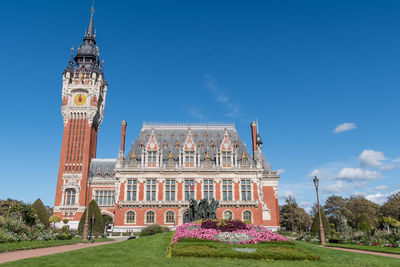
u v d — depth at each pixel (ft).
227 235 116.06
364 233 153.89
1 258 83.05
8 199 377.30
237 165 254.27
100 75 338.34
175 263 75.92
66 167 302.86
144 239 126.62
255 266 74.64
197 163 254.68
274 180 270.05
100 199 296.92
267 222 257.75
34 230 140.46
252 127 281.13
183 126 284.00
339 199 366.63
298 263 81.56
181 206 238.48
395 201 365.40
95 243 143.13
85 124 317.63
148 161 253.03
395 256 100.83
